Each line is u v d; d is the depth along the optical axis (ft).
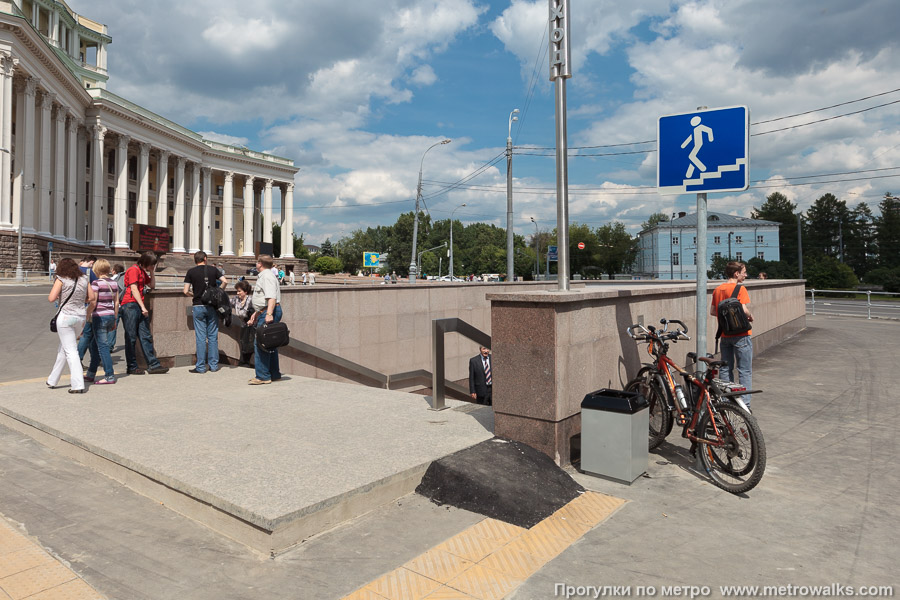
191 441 16.70
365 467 14.49
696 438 16.71
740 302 22.31
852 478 16.72
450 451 15.80
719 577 10.89
